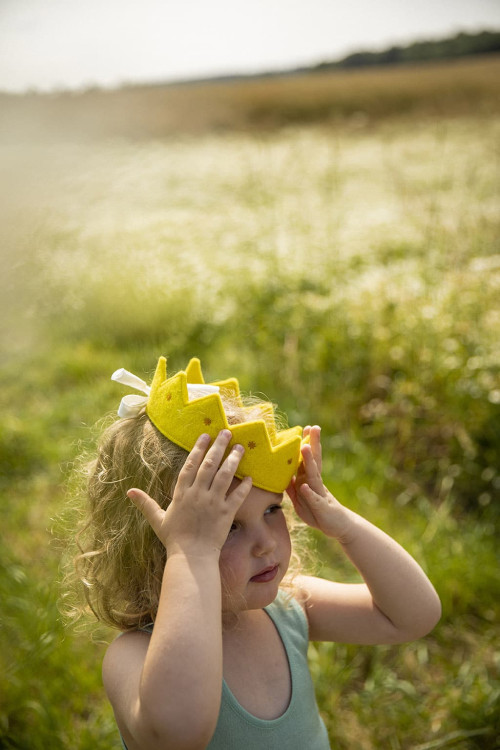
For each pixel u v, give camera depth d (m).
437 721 2.15
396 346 3.79
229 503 1.05
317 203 8.29
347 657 2.37
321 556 2.81
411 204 6.02
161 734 0.96
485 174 7.53
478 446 3.28
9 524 3.12
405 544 2.73
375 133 17.70
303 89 28.84
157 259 6.77
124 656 1.16
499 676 2.29
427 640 2.46
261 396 3.96
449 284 4.03
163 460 1.15
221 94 28.61
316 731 1.26
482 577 2.58
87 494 1.34
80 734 2.01
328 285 4.96
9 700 2.15
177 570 1.02
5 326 5.49
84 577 1.32
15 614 2.45
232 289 5.50
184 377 1.16
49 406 4.43
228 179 12.93
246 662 1.21
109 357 5.09
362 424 3.72
